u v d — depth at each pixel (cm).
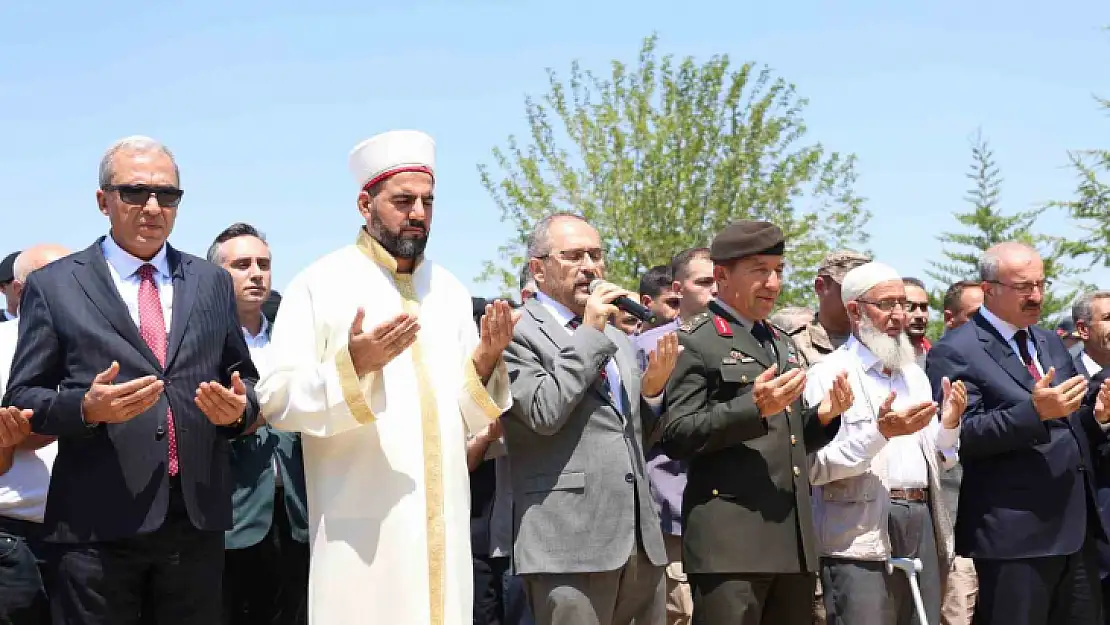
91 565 486
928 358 770
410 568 507
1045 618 723
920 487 708
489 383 537
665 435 612
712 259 643
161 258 528
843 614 667
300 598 671
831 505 674
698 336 625
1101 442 802
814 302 2884
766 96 2973
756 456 606
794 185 2919
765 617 625
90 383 494
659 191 2880
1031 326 780
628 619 595
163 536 498
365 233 554
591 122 2917
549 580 580
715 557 596
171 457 500
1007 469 721
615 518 579
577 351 576
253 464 646
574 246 629
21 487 576
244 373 538
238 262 727
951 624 823
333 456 513
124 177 511
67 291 503
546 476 586
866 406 695
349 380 486
